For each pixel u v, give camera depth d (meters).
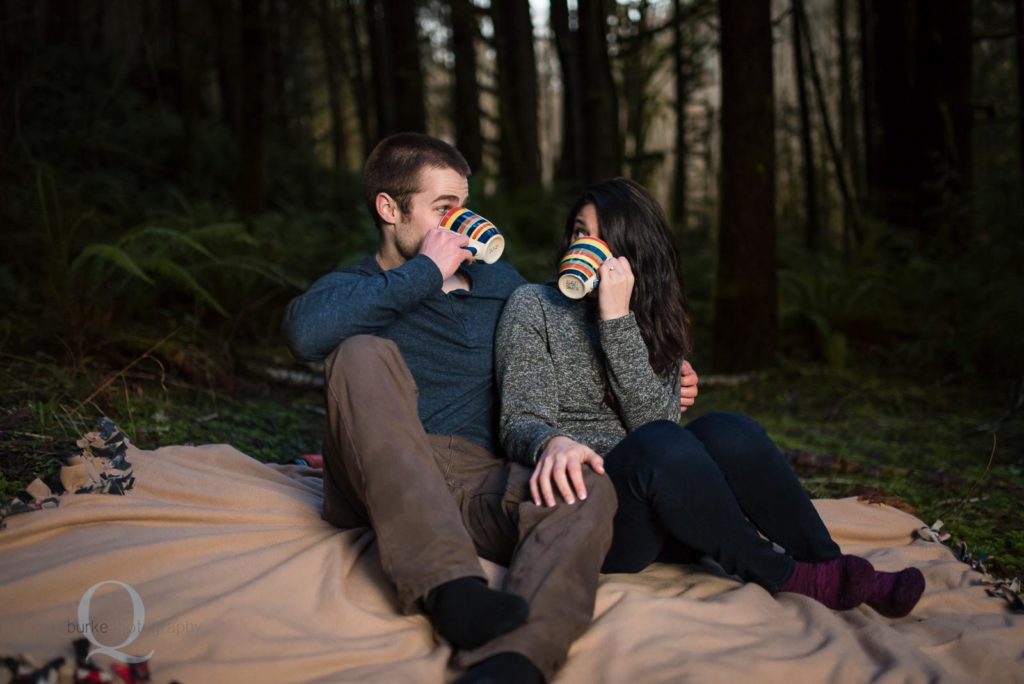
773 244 6.09
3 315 4.27
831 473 3.93
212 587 2.05
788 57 16.31
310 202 11.90
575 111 11.76
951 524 3.20
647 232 2.48
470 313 2.52
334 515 2.40
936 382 5.76
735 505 2.19
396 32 9.54
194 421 3.81
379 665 1.88
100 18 9.55
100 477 2.44
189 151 9.23
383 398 2.12
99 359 4.17
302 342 2.30
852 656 1.97
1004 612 2.42
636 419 2.40
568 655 1.96
